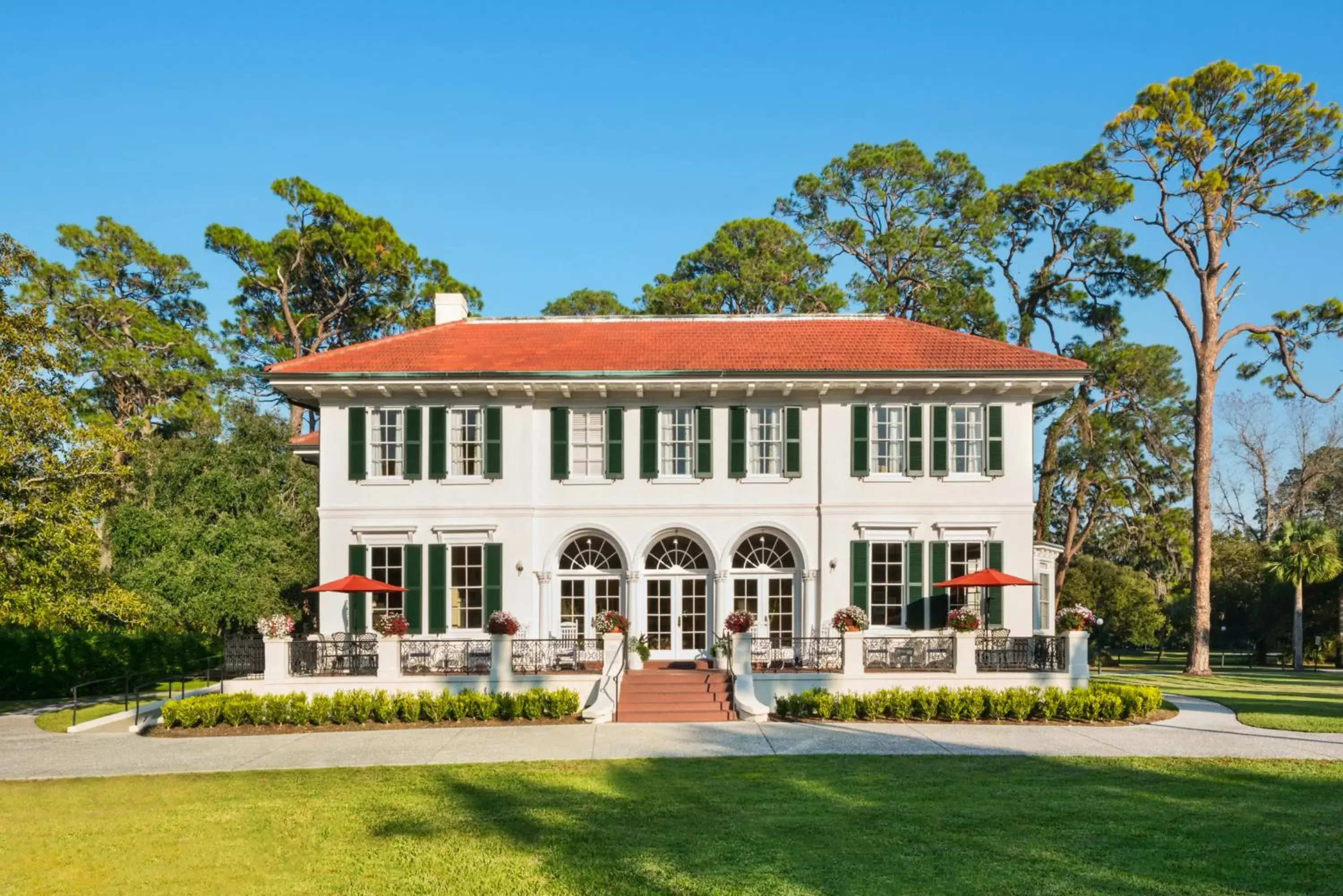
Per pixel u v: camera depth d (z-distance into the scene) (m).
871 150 49.16
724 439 27.62
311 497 40.00
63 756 19.52
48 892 11.16
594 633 27.38
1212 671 44.00
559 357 28.30
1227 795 15.20
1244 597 59.88
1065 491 53.97
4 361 22.62
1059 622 25.31
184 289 49.69
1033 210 46.47
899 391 27.41
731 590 27.42
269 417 40.88
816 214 51.03
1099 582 54.94
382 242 47.97
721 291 49.53
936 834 13.05
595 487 27.47
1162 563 55.69
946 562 26.98
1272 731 21.41
